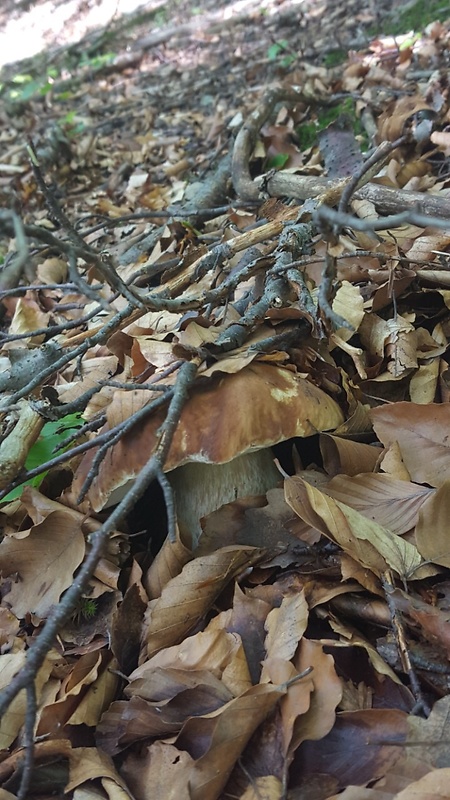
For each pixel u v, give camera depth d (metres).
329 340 0.32
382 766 0.19
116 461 0.27
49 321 0.53
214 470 0.31
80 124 1.16
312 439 0.33
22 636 0.29
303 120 0.72
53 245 0.21
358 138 0.63
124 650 0.26
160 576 0.29
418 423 0.29
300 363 0.30
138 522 0.34
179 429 0.26
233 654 0.23
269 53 1.04
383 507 0.27
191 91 1.11
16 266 0.17
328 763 0.20
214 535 0.29
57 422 0.36
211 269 0.39
